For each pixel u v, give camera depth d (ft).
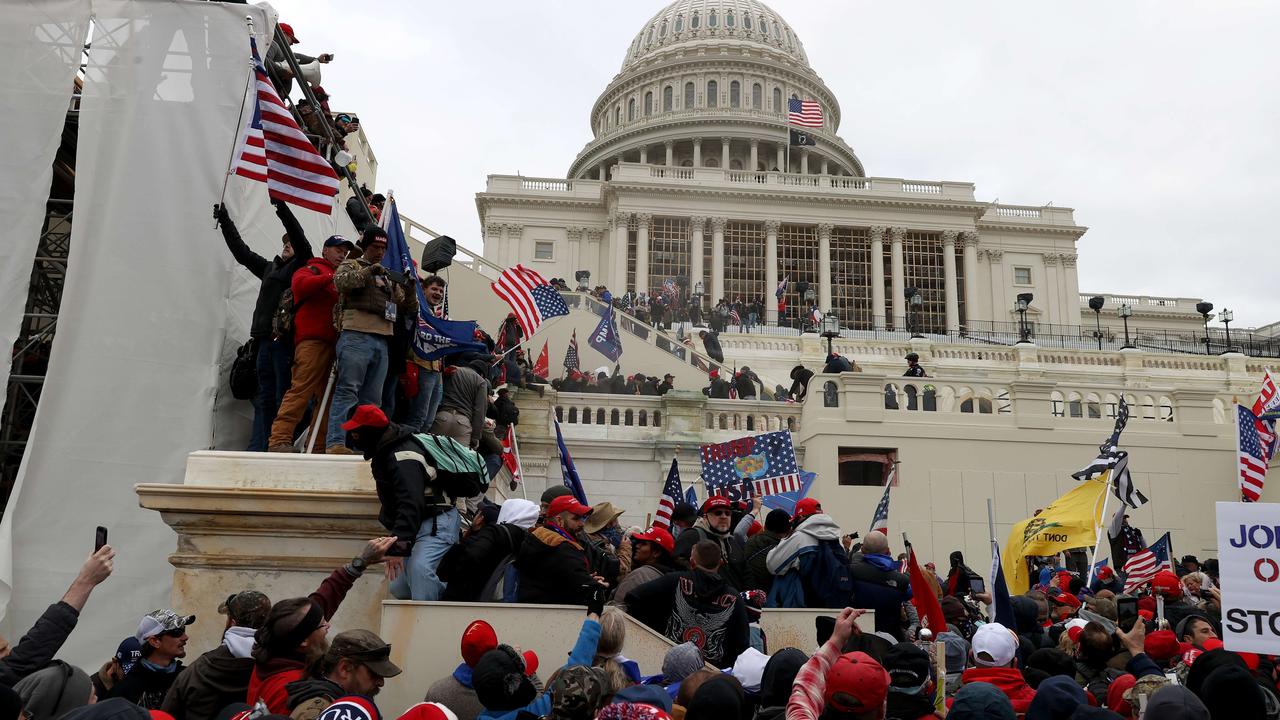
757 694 17.79
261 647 15.25
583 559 21.59
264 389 28.50
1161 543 45.42
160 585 27.25
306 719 12.98
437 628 20.22
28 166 28.37
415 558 20.94
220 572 23.34
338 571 17.61
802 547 24.35
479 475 21.54
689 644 17.78
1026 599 27.40
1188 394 71.10
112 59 30.27
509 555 21.70
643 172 207.72
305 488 23.50
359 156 79.71
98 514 27.32
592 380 80.23
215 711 16.07
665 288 163.02
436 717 12.48
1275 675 20.52
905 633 24.40
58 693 13.92
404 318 26.78
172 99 30.27
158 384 28.58
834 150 276.82
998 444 68.54
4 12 28.91
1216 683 14.29
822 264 204.64
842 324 196.24
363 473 23.71
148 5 30.68
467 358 35.88
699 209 204.33
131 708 10.91
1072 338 199.62
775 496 41.11
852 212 207.00
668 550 23.95
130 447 27.99
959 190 211.61
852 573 24.66
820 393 68.49
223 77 30.71
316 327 26.55
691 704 12.98
